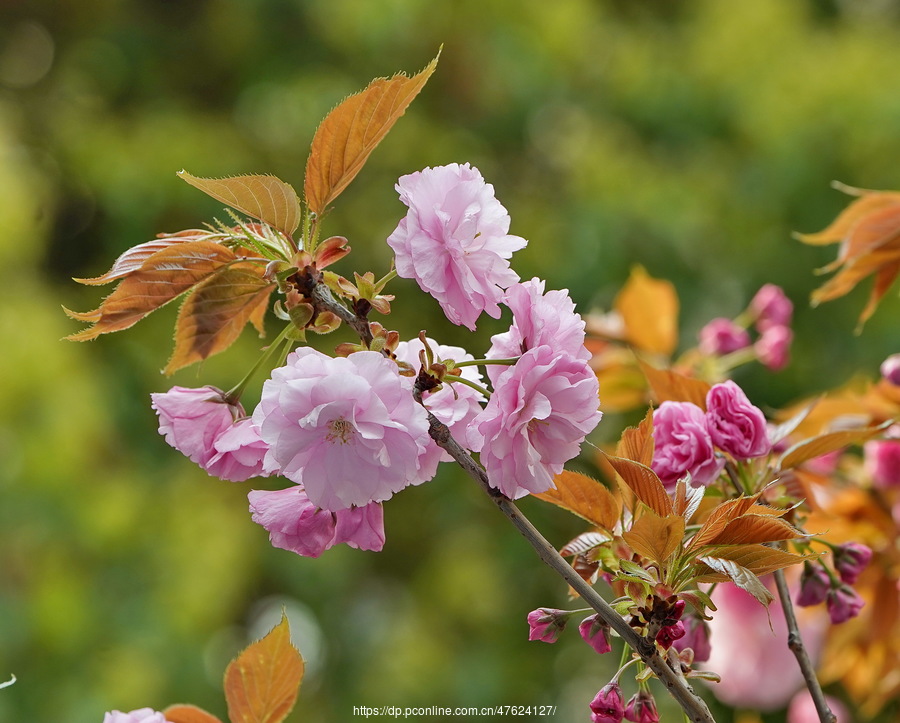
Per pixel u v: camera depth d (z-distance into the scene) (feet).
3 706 16.85
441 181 4.17
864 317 7.17
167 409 4.49
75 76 23.20
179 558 18.97
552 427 4.00
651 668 3.89
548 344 4.06
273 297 17.90
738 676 7.54
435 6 21.65
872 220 6.80
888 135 18.84
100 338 20.59
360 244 21.77
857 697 8.11
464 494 20.89
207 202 20.71
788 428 5.87
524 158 22.68
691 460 5.13
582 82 21.86
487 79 21.98
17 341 18.51
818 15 23.65
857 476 7.63
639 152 20.79
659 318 9.04
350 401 3.70
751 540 4.29
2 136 20.72
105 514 18.35
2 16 24.31
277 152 22.45
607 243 19.43
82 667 17.51
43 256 21.83
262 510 4.24
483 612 21.16
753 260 19.33
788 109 19.52
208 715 4.96
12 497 17.74
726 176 19.95
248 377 4.52
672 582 4.32
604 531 4.80
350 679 21.71
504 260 4.27
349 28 21.45
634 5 24.23
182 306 4.76
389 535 22.35
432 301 21.34
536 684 20.04
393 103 4.46
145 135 21.06
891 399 7.32
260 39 22.86
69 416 18.44
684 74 21.12
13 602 17.51
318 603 21.81
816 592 5.57
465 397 4.33
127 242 20.58
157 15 24.08
